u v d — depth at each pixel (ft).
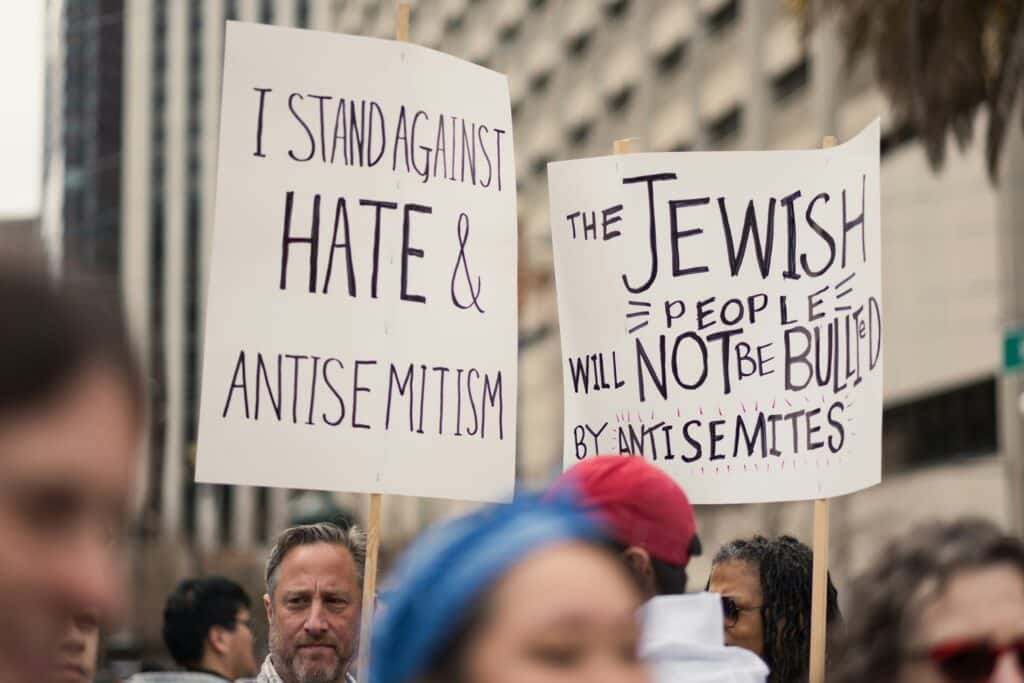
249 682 18.93
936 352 79.66
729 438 15.37
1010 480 72.02
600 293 15.92
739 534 83.10
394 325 14.48
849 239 15.21
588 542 4.12
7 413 2.80
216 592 20.95
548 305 112.27
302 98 14.49
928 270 79.97
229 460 13.87
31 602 2.84
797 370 15.28
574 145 118.42
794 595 13.89
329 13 179.63
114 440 2.89
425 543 4.23
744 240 15.55
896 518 80.74
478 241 15.08
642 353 15.71
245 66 14.37
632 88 108.47
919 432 82.74
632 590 4.07
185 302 194.70
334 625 15.01
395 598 4.11
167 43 197.47
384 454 14.26
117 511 2.93
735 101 94.02
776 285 15.44
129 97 190.08
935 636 6.21
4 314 2.81
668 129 103.55
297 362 14.14
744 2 92.38
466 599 3.97
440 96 14.97
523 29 127.24
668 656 8.92
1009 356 34.30
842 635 6.50
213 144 201.26
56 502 2.85
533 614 3.94
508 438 15.03
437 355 14.66
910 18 42.55
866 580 6.48
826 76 82.74
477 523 4.17
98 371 2.86
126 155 195.42
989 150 43.57
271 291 14.17
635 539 9.26
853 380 14.97
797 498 15.10
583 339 16.01
